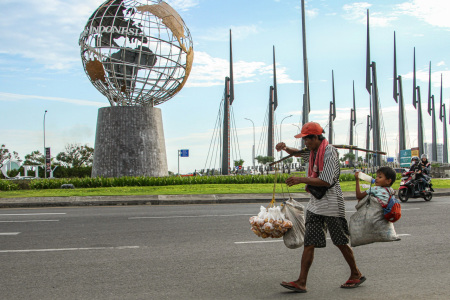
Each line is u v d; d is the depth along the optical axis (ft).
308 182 17.33
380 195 17.89
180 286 18.67
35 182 86.02
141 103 98.32
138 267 22.12
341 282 19.26
